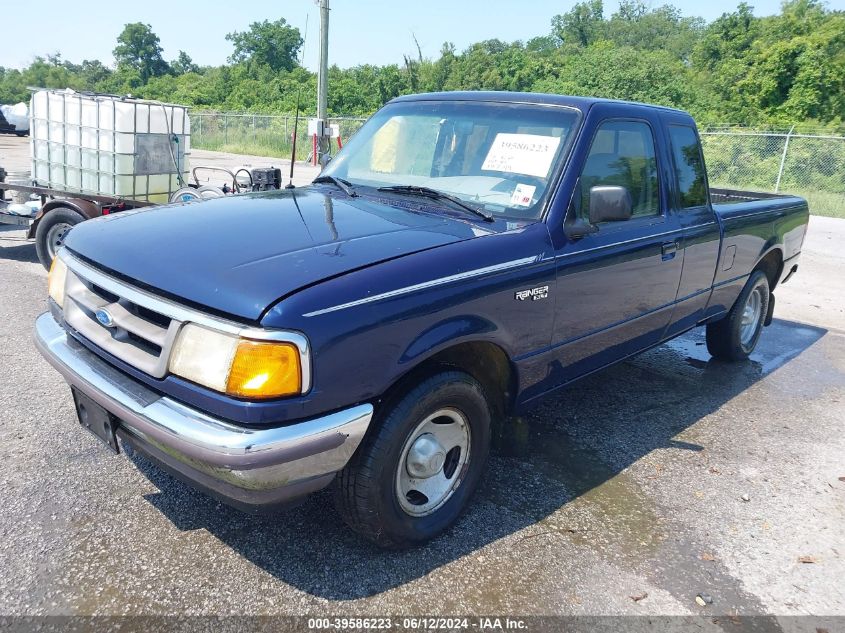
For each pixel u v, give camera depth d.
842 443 4.37
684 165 4.45
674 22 88.00
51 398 4.17
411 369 2.70
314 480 2.42
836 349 6.44
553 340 3.37
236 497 2.37
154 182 7.58
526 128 3.59
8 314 5.69
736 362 5.86
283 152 28.64
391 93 42.16
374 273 2.52
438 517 3.01
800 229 6.08
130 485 3.28
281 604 2.57
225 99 46.22
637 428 4.39
